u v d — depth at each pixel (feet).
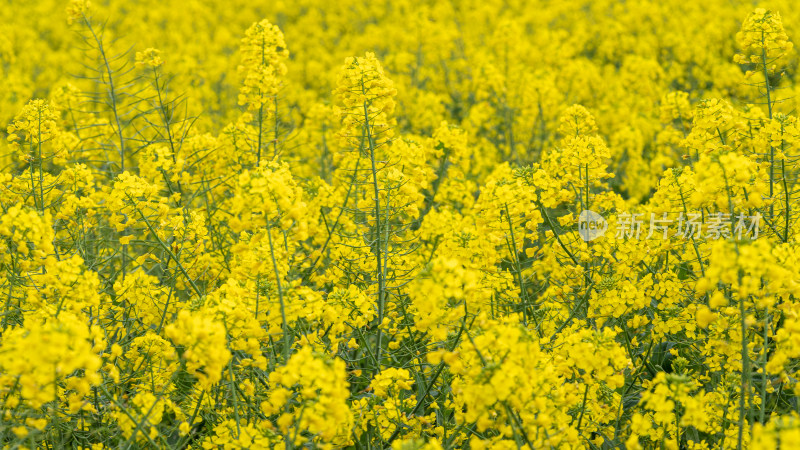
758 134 16.06
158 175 18.25
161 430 13.85
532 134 30.91
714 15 52.90
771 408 14.05
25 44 46.75
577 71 36.04
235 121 29.55
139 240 15.66
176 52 51.37
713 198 12.71
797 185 17.93
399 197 16.33
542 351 13.78
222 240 18.24
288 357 11.58
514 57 36.99
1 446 11.87
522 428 10.42
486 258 15.70
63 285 11.49
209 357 10.18
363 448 13.51
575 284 16.72
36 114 16.99
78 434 13.30
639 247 15.69
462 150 22.50
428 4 64.13
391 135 16.34
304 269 18.17
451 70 40.14
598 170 17.20
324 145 26.43
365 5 64.18
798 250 13.01
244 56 19.77
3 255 13.15
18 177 16.33
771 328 13.57
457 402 12.24
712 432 13.33
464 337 12.18
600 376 11.35
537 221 15.56
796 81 37.22
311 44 52.54
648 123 31.27
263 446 11.12
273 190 11.66
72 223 16.19
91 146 23.04
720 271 10.19
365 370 15.58
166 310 14.80
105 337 13.67
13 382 10.53
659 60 47.14
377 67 16.08
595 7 57.98
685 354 16.21
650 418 13.53
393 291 16.17
